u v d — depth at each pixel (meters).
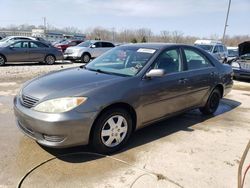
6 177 3.01
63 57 16.42
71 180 3.01
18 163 3.30
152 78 4.04
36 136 3.34
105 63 4.56
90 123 3.32
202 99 5.21
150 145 4.00
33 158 3.43
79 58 17.06
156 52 4.33
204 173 3.29
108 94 3.47
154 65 4.17
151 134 4.43
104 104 3.40
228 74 5.84
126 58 4.42
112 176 3.12
